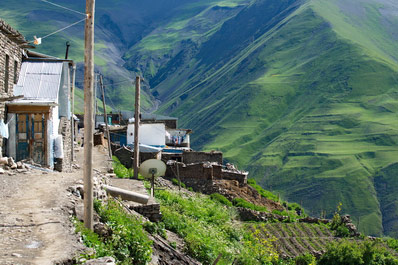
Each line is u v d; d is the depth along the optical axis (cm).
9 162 2088
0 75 2480
